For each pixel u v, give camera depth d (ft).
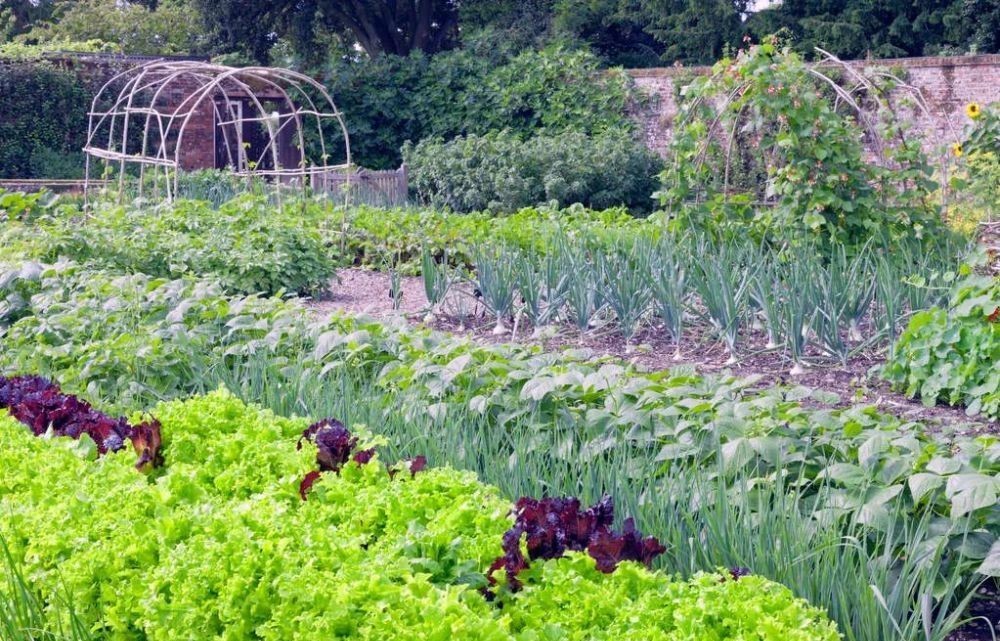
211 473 11.50
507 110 67.77
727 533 10.23
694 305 26.20
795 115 27.66
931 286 21.90
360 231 38.65
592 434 13.85
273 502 9.51
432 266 25.77
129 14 104.73
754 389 18.35
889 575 10.57
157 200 39.06
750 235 29.09
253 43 91.25
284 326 19.54
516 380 15.89
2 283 22.56
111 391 17.20
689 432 13.35
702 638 7.36
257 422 12.47
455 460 12.75
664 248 24.20
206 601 8.04
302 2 89.04
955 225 33.32
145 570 8.77
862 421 13.99
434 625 7.31
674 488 11.41
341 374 16.03
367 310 29.12
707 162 30.68
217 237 31.81
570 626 7.97
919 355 19.07
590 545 8.82
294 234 32.40
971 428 17.42
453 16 96.73
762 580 8.02
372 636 7.39
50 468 10.84
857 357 21.98
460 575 8.92
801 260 23.07
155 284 22.12
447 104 70.95
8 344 19.30
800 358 20.86
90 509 9.87
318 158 71.97
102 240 29.73
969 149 37.52
